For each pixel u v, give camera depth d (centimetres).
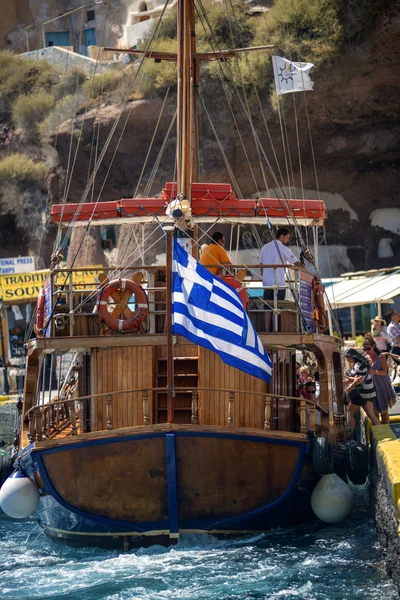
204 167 7700
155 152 8144
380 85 7125
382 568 2039
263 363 2353
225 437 2359
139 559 2308
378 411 3036
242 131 7612
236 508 2380
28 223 9350
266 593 1928
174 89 8056
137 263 7394
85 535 2445
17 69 10538
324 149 7644
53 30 12406
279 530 2481
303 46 7244
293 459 2430
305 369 3481
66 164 8544
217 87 7638
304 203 3017
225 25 8056
